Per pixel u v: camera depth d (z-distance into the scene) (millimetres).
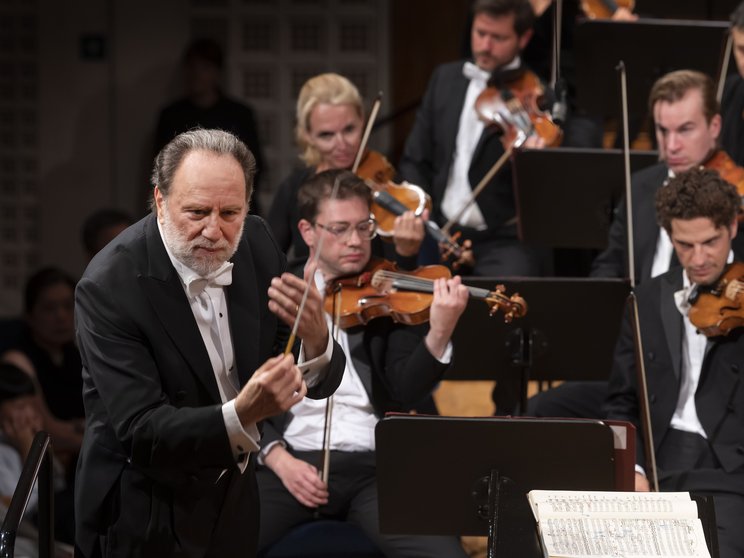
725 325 5590
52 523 4645
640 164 7102
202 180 3881
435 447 4840
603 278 6129
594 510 4242
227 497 4355
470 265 7711
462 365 6184
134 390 4004
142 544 4238
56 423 7848
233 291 4242
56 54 12680
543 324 6078
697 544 4109
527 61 8812
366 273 6117
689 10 10008
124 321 4043
